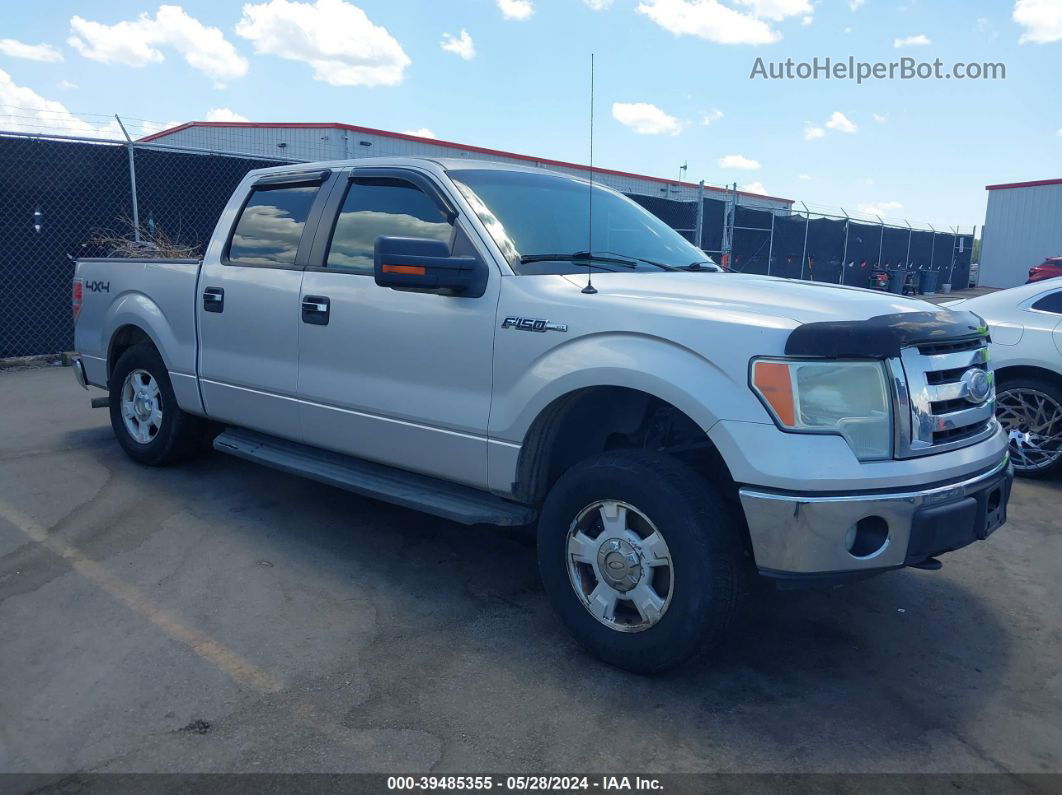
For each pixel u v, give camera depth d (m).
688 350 3.01
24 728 2.82
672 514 2.98
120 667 3.22
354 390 4.10
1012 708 3.09
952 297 24.23
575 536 3.31
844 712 3.03
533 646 3.46
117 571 4.11
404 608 3.79
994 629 3.73
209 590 3.92
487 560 4.38
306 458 4.54
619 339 3.18
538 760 2.70
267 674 3.19
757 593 4.08
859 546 2.86
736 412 2.87
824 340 2.82
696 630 2.97
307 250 4.47
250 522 4.82
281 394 4.52
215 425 5.73
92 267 6.02
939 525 2.92
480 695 3.08
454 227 3.83
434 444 3.79
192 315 5.08
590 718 2.95
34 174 9.84
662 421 3.53
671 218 16.81
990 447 3.31
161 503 5.08
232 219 5.02
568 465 3.67
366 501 5.25
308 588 3.97
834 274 22.12
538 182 4.34
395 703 3.01
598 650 3.26
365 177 4.35
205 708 2.95
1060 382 5.79
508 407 3.48
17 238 9.83
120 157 10.38
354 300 4.08
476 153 21.06
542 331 3.37
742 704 3.07
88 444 6.38
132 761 2.65
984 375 3.40
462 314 3.64
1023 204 31.08
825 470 2.77
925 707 3.08
